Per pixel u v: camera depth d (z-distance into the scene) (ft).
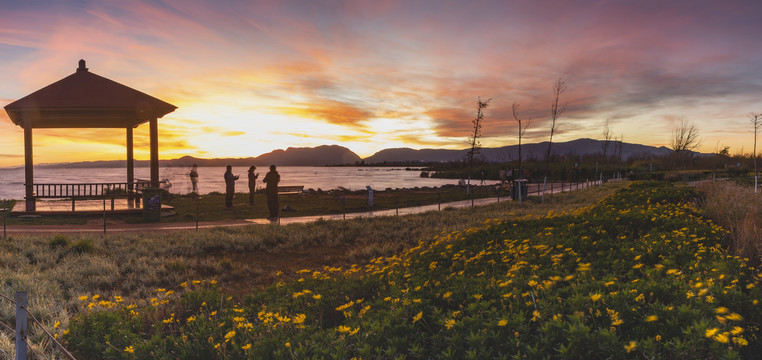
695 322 9.71
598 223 29.40
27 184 56.34
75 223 50.96
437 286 18.02
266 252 37.55
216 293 20.93
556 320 10.84
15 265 28.35
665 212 34.32
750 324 11.57
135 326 17.17
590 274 16.62
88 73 65.98
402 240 42.09
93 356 15.34
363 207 70.69
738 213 33.32
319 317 17.74
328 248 39.19
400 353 11.87
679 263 18.42
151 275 27.91
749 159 256.73
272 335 13.88
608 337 9.77
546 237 26.76
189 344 14.19
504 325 11.25
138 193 65.87
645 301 13.05
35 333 16.97
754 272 17.11
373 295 19.72
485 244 28.37
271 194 57.52
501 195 103.14
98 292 24.32
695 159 270.46
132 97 63.16
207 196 95.76
